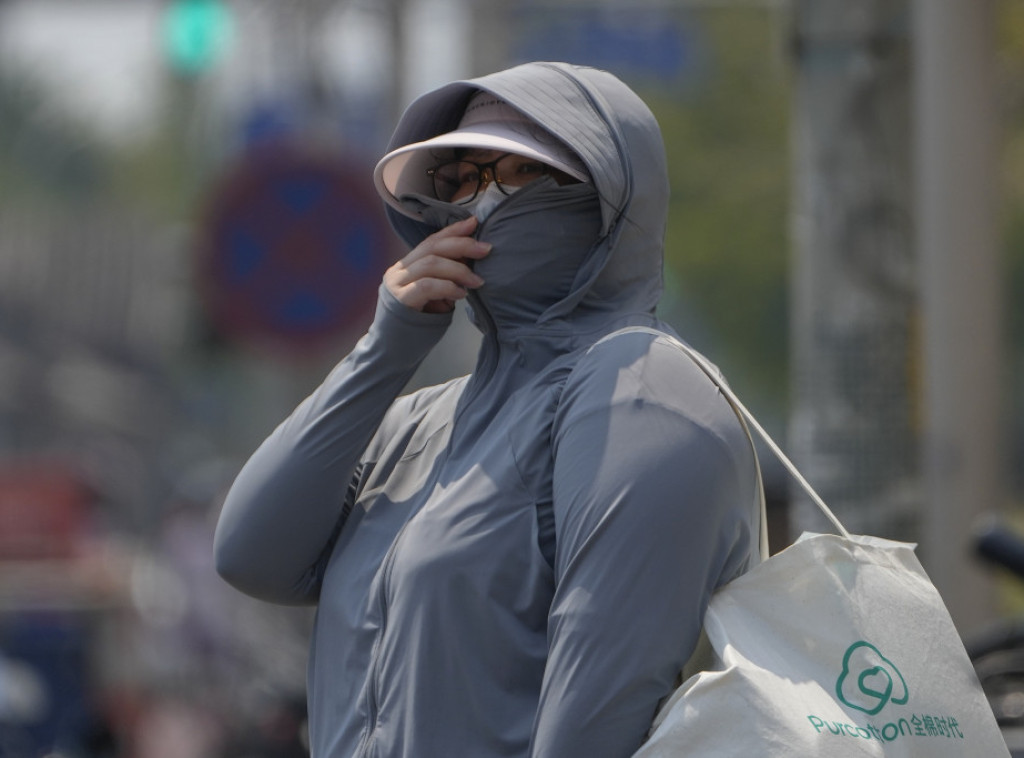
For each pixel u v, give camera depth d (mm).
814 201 19562
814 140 19531
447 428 9109
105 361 110000
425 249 9055
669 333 8930
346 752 8602
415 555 8367
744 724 7695
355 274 28406
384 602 8586
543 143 8781
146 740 35156
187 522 45219
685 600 7918
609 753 7781
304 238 28344
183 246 39969
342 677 8781
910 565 8500
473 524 8305
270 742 23172
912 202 19797
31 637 35031
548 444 8406
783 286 86562
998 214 20078
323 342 28328
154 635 42312
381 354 9164
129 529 78812
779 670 7926
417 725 8164
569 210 8883
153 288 120375
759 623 8062
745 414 8477
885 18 19344
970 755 8133
